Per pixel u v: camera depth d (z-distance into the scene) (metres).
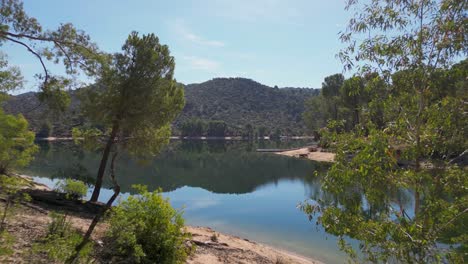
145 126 15.96
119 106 14.95
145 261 6.53
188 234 7.51
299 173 37.06
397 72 4.17
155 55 15.02
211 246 10.50
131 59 14.97
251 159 53.22
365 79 4.42
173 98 16.48
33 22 7.98
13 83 5.86
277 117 151.50
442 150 3.94
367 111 4.35
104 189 23.67
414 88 4.12
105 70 9.73
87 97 14.52
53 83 8.68
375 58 4.28
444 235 3.70
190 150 72.69
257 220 17.31
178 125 138.00
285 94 174.00
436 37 3.89
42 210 9.80
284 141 113.44
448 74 3.81
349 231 4.09
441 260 3.55
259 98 167.50
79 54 8.67
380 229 3.82
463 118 3.79
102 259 6.25
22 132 5.82
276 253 11.55
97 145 15.84
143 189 7.55
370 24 4.31
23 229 6.96
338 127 4.49
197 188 27.41
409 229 3.63
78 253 5.03
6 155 5.53
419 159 4.05
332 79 61.44
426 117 3.98
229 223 16.73
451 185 3.83
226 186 28.72
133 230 6.66
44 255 5.79
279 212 19.05
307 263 11.04
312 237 14.48
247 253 10.58
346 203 4.21
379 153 3.81
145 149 16.59
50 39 8.26
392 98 4.22
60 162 39.72
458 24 3.72
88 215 11.17
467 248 3.58
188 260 8.41
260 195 24.53
